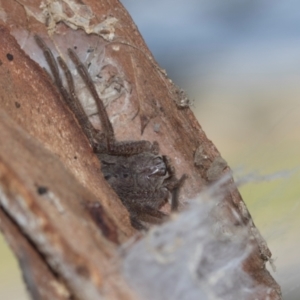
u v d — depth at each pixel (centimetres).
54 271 55
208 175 64
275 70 82
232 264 60
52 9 63
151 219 63
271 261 64
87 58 64
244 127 80
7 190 55
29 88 60
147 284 56
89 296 55
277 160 76
